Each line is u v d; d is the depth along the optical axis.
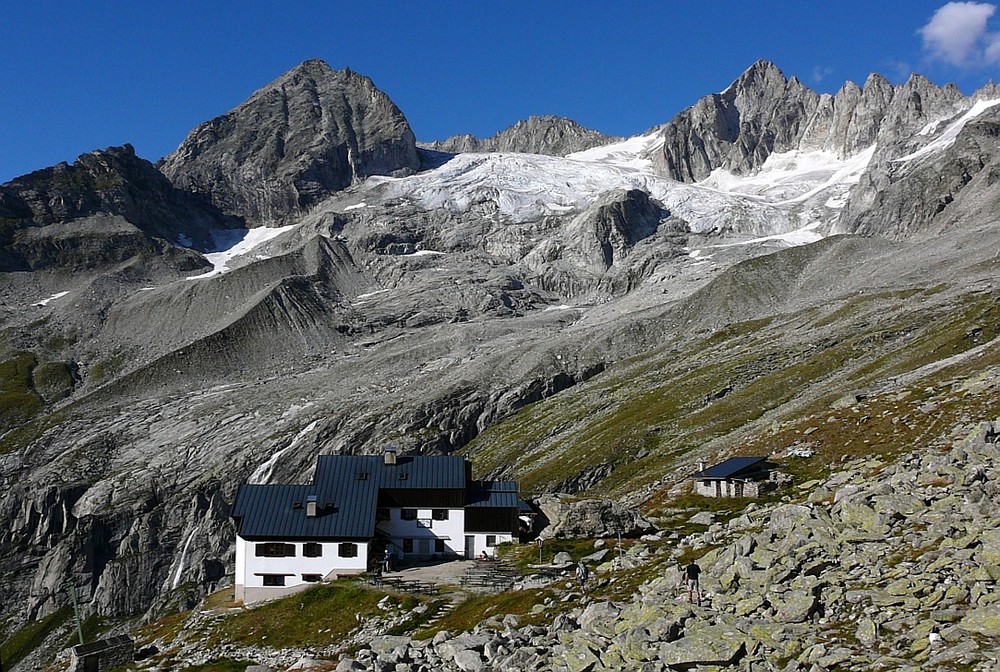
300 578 87.06
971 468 45.88
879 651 31.80
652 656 35.03
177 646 77.50
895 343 180.88
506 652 44.09
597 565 70.56
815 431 108.38
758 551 42.38
